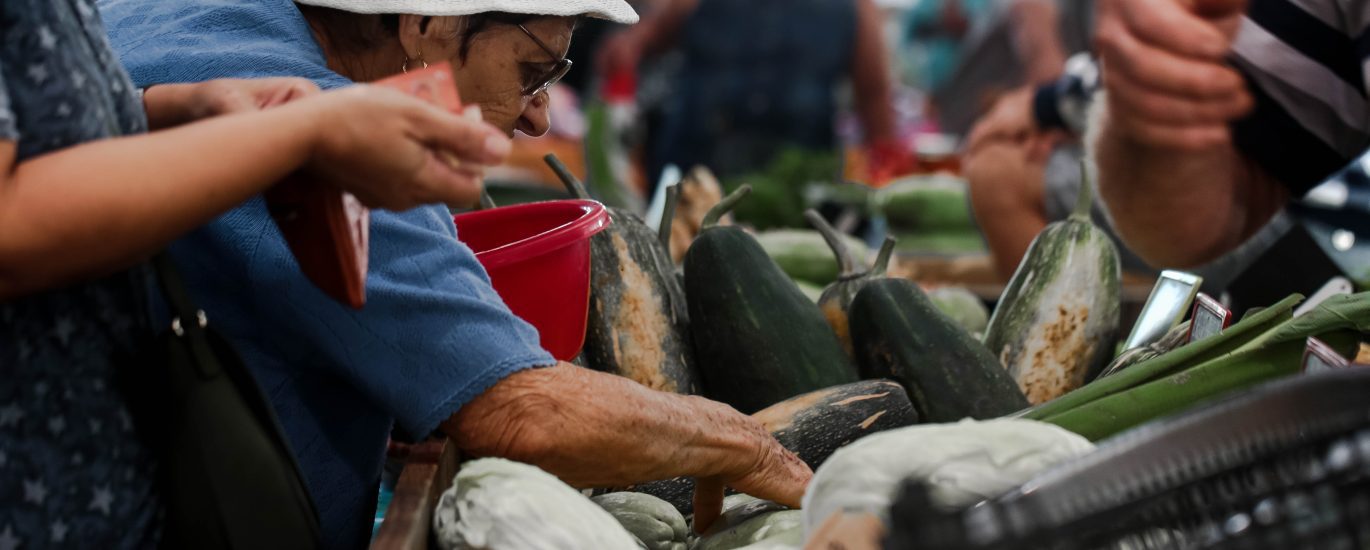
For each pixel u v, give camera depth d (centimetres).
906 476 80
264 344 111
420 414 104
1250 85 204
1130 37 209
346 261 86
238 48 113
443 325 104
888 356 154
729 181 324
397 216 106
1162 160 213
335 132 78
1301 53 199
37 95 79
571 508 92
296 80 100
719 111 450
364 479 121
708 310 158
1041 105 300
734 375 154
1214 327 143
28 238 73
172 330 88
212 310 110
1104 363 168
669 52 461
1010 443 83
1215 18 203
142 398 90
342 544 121
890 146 443
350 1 113
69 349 86
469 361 104
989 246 318
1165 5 204
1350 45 196
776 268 162
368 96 79
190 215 77
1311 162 206
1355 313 119
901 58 551
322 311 104
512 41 121
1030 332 166
